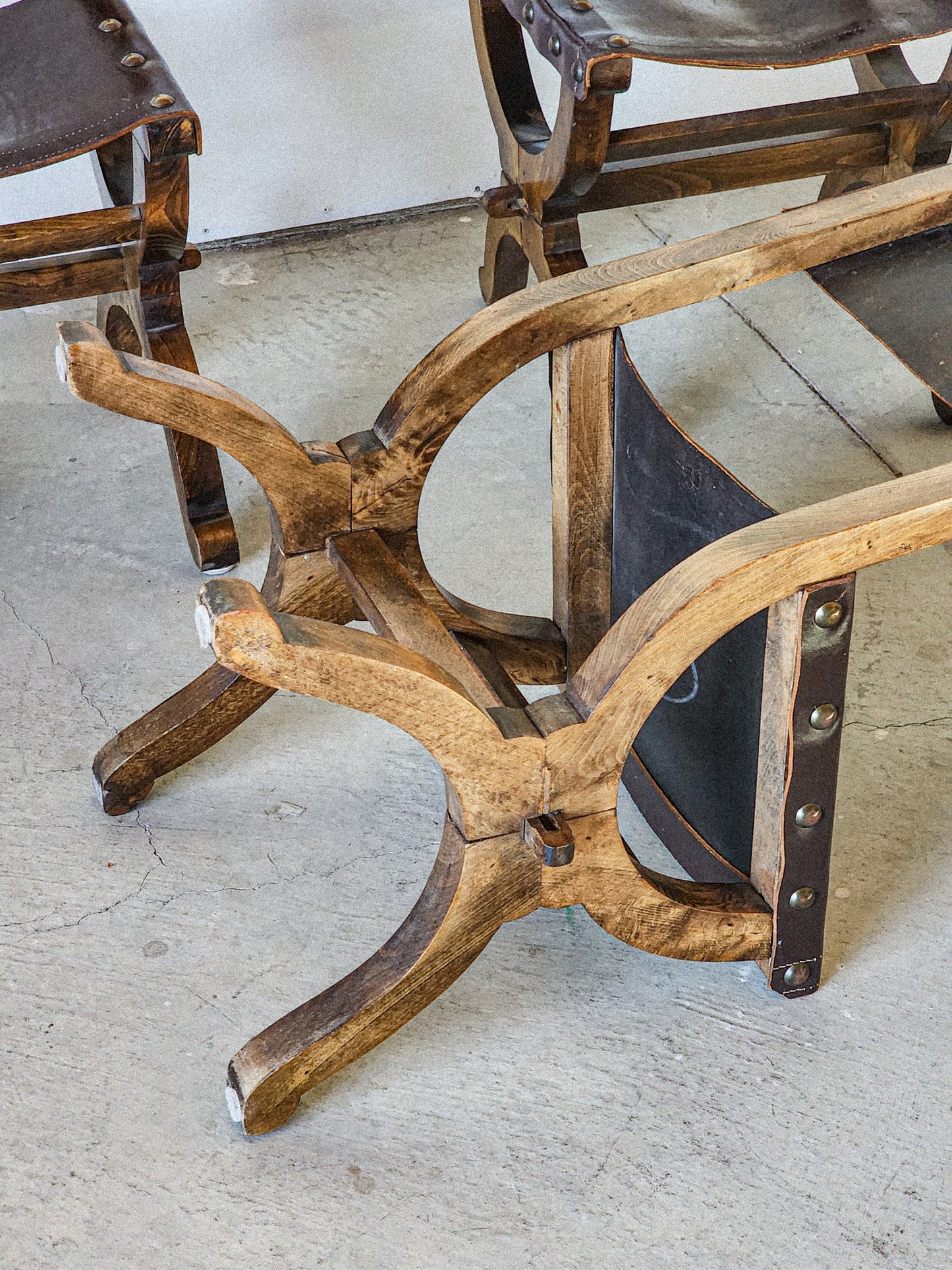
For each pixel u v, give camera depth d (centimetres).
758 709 126
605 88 176
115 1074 138
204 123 258
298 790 168
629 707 118
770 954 139
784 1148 130
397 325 251
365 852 161
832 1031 141
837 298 156
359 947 150
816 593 113
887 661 184
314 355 243
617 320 139
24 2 201
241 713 161
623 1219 125
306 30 253
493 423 229
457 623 156
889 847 159
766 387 233
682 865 154
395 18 256
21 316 254
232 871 158
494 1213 126
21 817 164
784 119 202
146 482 217
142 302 185
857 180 229
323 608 155
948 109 206
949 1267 121
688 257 139
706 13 183
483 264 259
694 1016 142
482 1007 144
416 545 154
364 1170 129
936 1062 138
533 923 152
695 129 200
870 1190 127
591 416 144
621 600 155
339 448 146
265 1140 132
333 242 274
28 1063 139
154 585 198
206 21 247
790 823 128
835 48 178
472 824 121
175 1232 125
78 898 155
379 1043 132
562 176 195
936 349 149
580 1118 133
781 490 211
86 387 130
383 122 269
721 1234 124
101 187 217
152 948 150
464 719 113
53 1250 124
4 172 169
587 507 150
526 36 273
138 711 178
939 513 113
